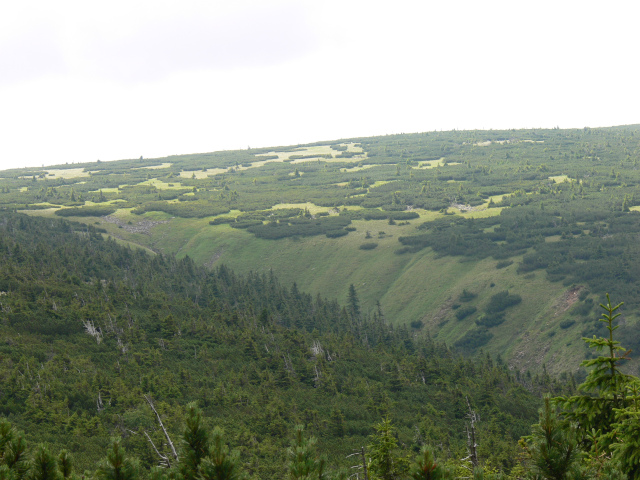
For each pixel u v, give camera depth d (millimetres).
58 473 11391
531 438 10820
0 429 11203
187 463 11875
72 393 80062
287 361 118312
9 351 91500
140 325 119812
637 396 11992
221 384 94688
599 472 10945
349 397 104562
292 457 12695
